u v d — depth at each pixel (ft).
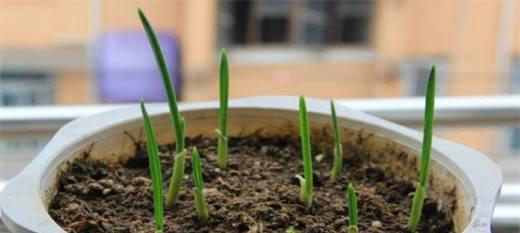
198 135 1.77
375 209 1.53
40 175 1.45
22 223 1.30
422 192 1.46
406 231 1.48
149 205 1.53
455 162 1.55
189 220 1.47
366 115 1.77
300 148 1.78
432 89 1.40
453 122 2.58
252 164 1.70
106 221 1.47
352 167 1.72
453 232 1.51
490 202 1.40
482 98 2.63
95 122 1.67
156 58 1.43
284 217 1.46
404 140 1.67
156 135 1.72
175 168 1.50
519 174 3.27
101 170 1.64
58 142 1.59
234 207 1.50
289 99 1.82
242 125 1.79
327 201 1.55
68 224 1.45
